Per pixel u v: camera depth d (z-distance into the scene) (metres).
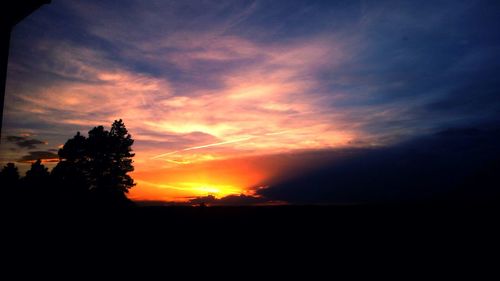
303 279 6.60
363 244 8.23
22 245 6.36
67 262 6.32
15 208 8.34
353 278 6.46
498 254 6.80
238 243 9.21
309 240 8.98
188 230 10.53
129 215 12.43
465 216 8.95
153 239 9.46
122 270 6.62
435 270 6.47
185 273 6.89
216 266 7.38
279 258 7.87
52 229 8.36
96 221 10.98
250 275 6.89
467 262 6.66
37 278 5.17
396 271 6.63
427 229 8.45
